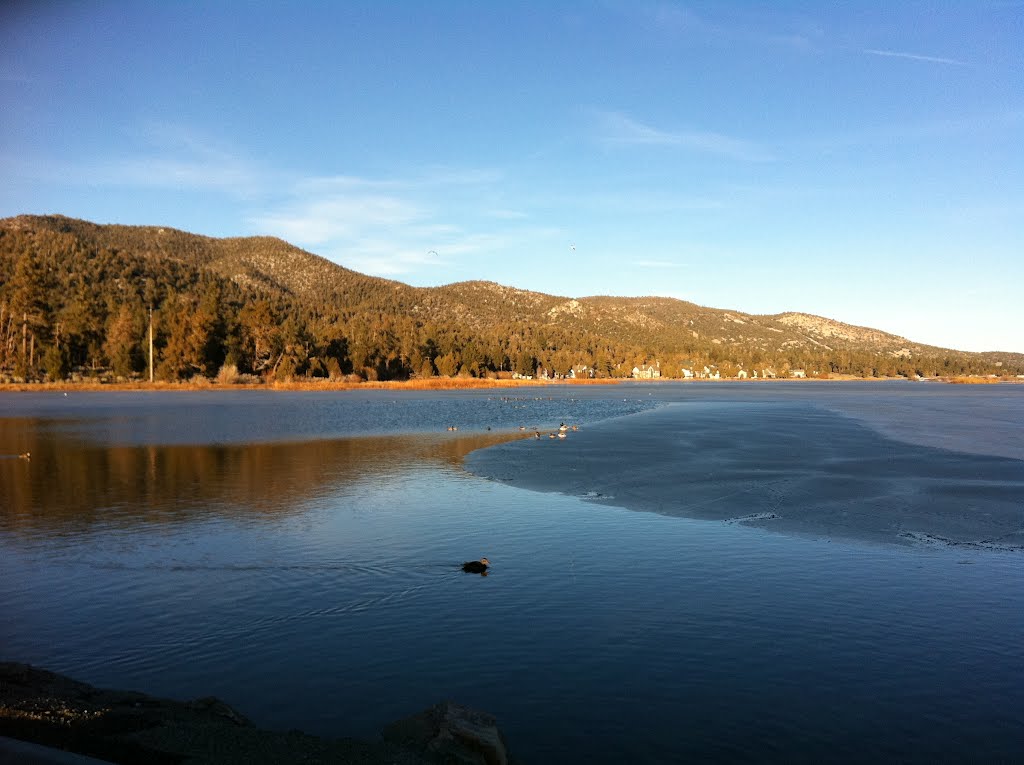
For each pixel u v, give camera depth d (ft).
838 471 91.66
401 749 22.79
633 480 84.99
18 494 76.84
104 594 43.16
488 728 24.91
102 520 63.67
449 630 37.27
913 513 65.72
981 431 152.76
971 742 26.30
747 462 100.73
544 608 40.52
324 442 131.03
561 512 66.80
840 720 27.94
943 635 36.50
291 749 22.66
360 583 45.24
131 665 33.06
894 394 408.05
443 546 54.29
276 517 64.85
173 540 56.24
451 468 96.53
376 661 33.50
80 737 22.97
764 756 25.35
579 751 25.66
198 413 208.95
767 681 31.35
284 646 35.22
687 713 28.50
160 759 21.75
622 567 48.62
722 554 51.88
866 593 43.06
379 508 68.95
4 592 43.47
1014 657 33.81
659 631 37.01
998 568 48.26
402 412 217.15
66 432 149.89
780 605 40.93
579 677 31.76
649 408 243.19
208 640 35.99
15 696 26.08
